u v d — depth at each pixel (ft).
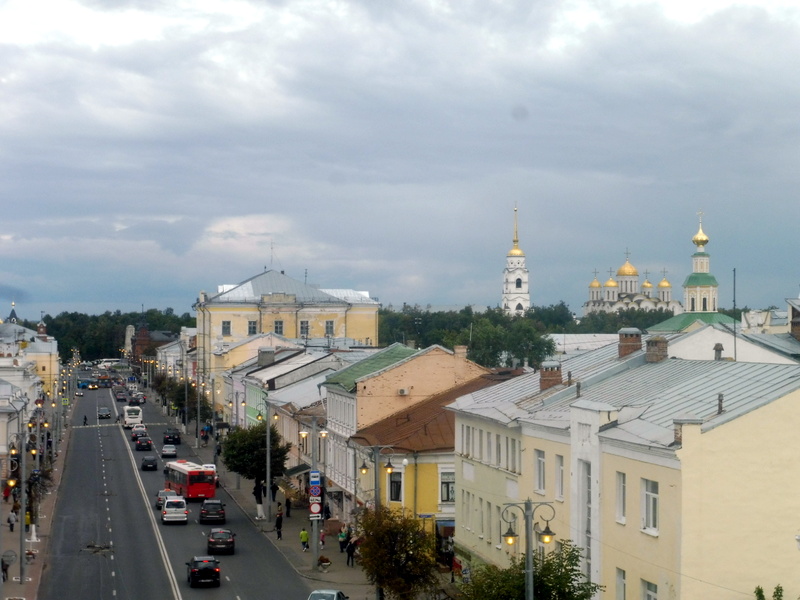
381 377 255.29
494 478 181.37
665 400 141.08
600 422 138.82
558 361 187.11
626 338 181.06
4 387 376.89
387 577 173.17
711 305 531.09
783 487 120.67
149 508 302.04
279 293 556.92
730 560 119.75
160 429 540.52
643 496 128.77
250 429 304.09
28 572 211.61
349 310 567.59
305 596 192.03
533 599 117.91
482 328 557.33
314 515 224.94
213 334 548.72
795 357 210.38
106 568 217.97
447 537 216.54
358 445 244.83
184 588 198.90
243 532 265.95
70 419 596.29
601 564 138.51
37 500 262.67
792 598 120.37
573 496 146.92
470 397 203.92
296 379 368.68
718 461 119.85
